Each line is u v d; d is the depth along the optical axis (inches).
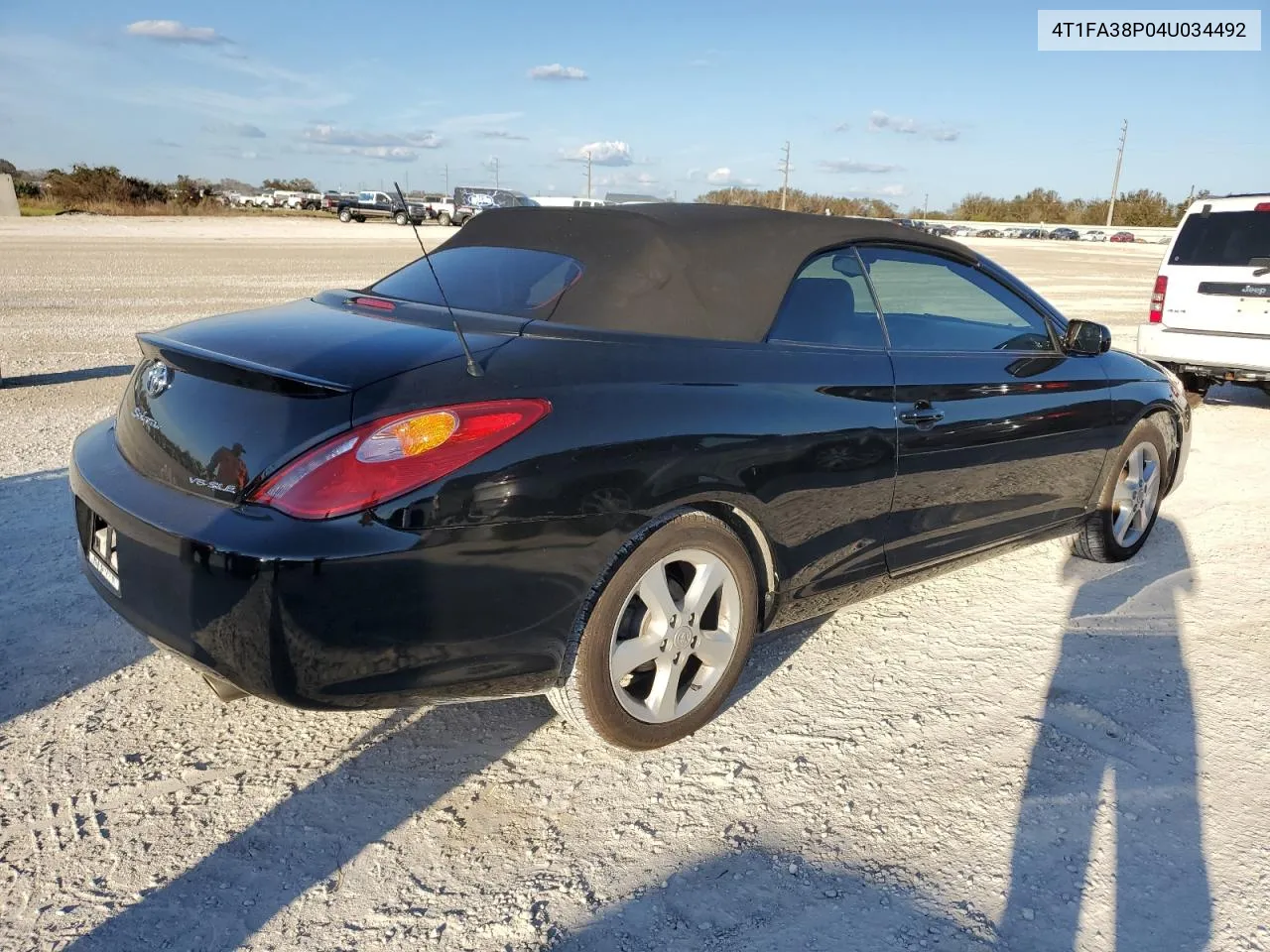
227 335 102.7
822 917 85.1
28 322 455.2
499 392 91.5
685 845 94.3
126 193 2165.4
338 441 85.1
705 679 112.2
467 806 99.4
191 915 82.8
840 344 124.3
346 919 83.0
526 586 92.0
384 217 2119.8
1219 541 191.5
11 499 187.9
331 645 84.9
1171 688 129.1
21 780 100.6
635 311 111.8
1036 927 84.7
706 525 105.4
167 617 89.7
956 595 160.6
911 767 109.0
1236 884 91.1
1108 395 162.9
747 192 2388.0
